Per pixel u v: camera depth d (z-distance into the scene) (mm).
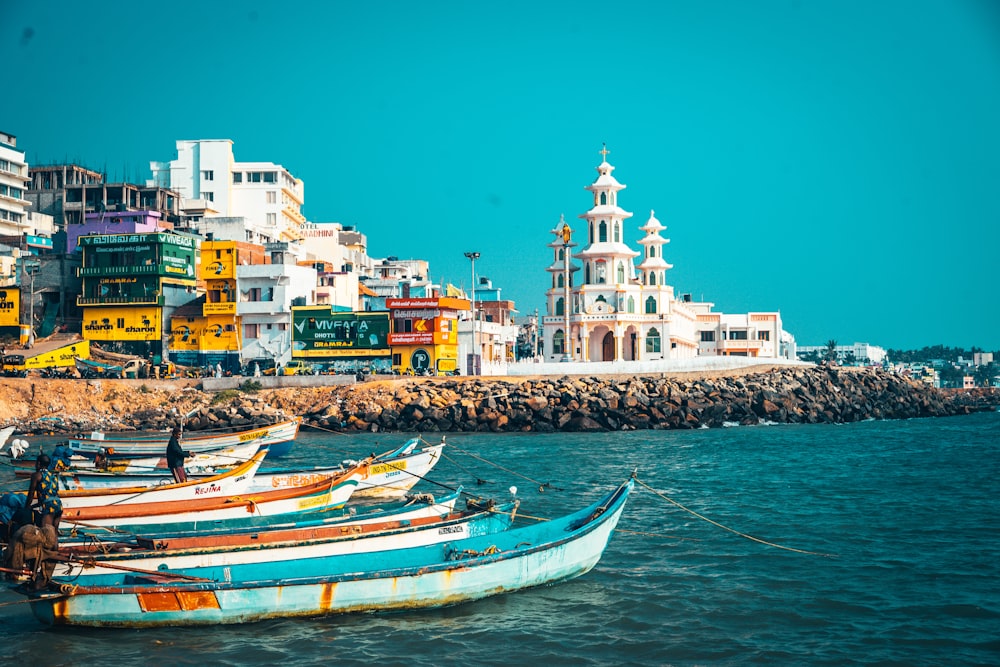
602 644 24703
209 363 97875
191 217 125188
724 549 34281
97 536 29000
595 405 84062
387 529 29984
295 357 96375
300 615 26109
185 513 34281
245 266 97438
